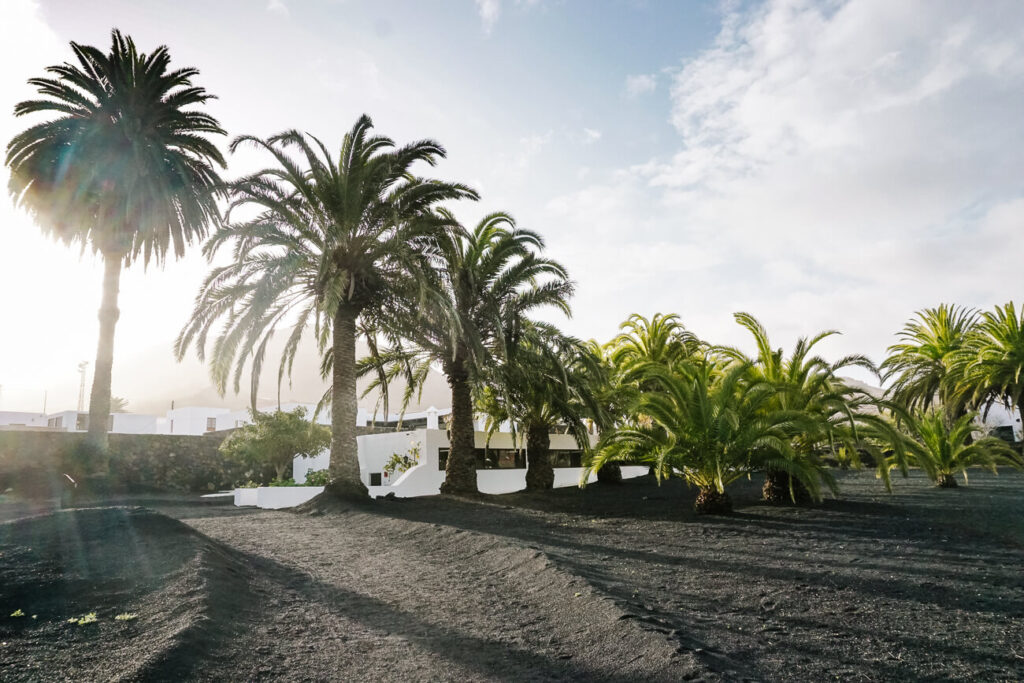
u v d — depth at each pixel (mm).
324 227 16531
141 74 21469
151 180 20969
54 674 4605
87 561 7742
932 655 5270
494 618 6668
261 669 4949
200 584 6719
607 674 4984
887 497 15445
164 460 26234
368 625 6387
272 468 29391
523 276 19812
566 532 12188
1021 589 6926
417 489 23312
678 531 11773
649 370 14180
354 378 18219
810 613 6547
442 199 18078
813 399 14406
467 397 20703
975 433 35594
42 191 20406
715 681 4523
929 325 39531
